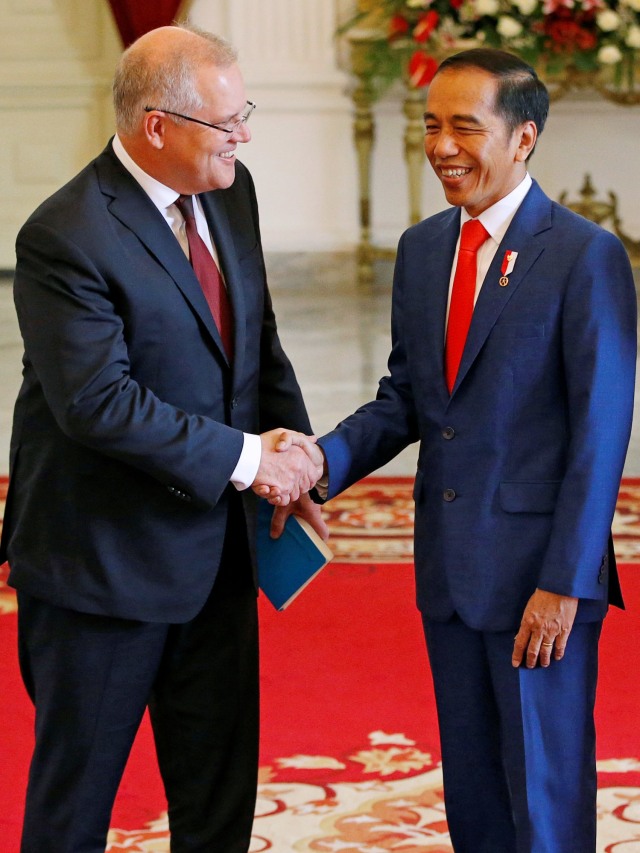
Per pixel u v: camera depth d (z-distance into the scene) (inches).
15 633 194.2
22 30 466.6
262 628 195.2
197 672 125.7
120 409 108.5
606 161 453.1
